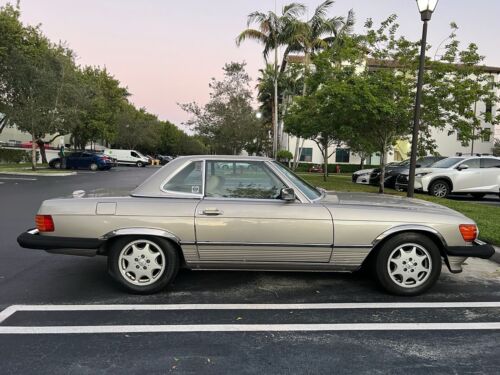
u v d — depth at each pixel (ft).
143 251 14.46
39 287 15.47
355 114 43.34
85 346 10.86
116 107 167.43
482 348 11.03
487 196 55.52
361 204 14.80
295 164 101.14
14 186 55.88
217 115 109.09
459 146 129.29
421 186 47.26
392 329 12.15
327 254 14.30
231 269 14.62
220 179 14.74
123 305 13.75
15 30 89.66
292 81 106.11
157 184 14.65
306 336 11.63
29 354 10.41
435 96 42.24
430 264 14.57
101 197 14.65
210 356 10.40
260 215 14.07
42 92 78.69
